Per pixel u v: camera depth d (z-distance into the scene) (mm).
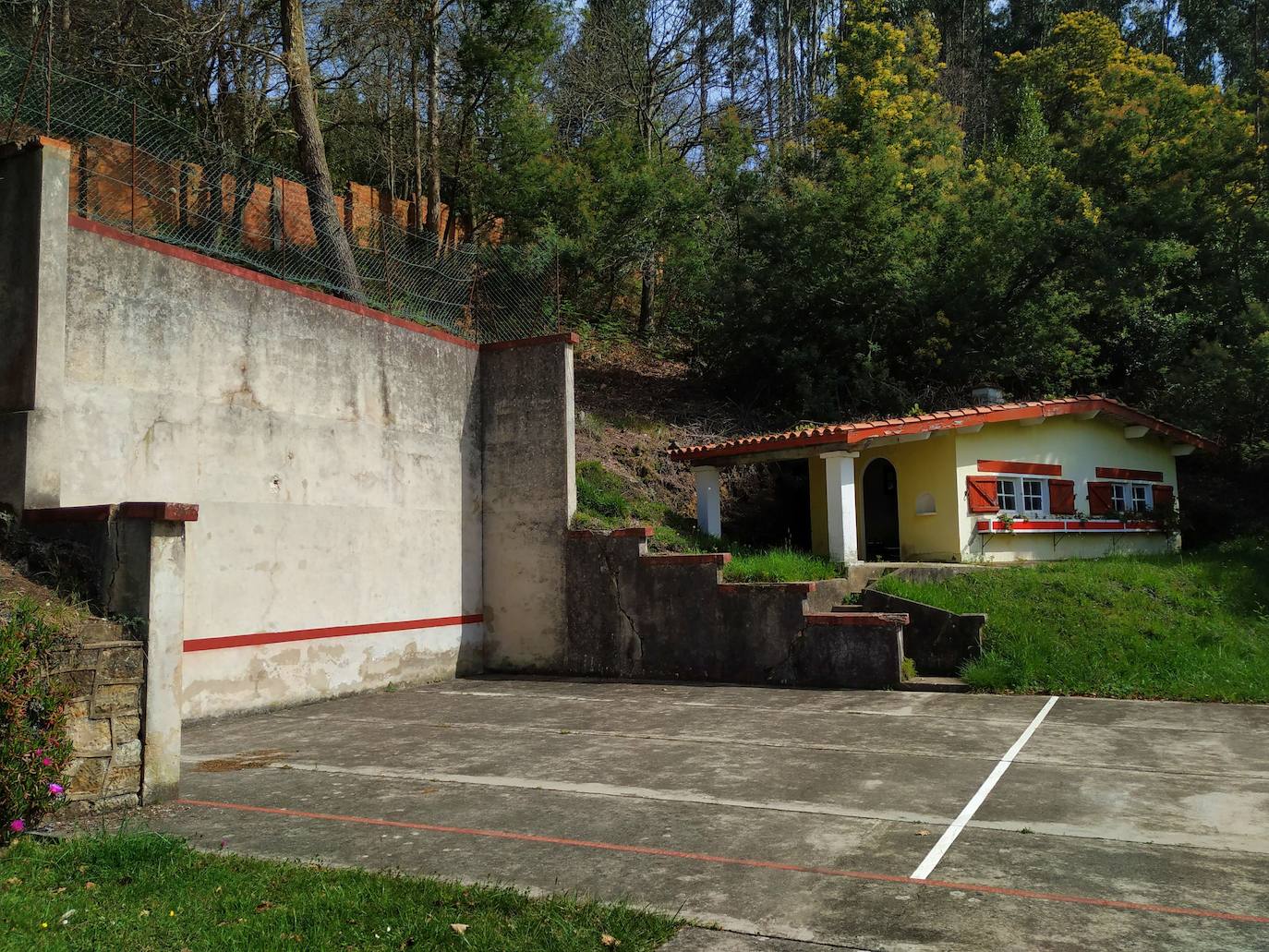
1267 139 21156
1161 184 19984
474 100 22672
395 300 13055
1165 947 3373
